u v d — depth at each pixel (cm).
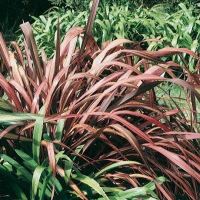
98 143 284
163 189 258
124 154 285
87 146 266
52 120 266
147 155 281
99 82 271
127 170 294
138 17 859
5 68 327
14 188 257
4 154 260
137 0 1002
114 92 274
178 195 320
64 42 308
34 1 1227
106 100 275
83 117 273
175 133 272
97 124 283
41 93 282
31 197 253
